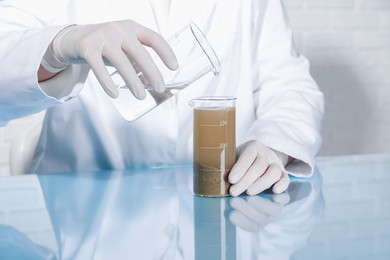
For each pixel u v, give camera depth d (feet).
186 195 4.06
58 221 3.44
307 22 10.19
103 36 3.83
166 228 3.26
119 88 3.85
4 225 3.35
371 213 3.49
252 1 5.97
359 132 10.66
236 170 3.97
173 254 2.81
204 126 3.92
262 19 6.09
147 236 3.12
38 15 5.35
